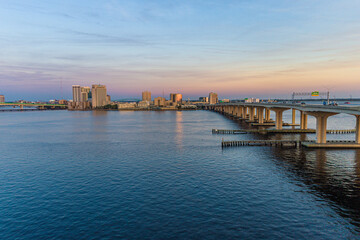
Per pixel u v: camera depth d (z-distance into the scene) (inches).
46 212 1806.1
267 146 3993.6
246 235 1494.8
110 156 3481.8
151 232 1534.2
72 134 5885.8
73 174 2672.2
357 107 3344.0
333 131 5255.9
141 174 2623.0
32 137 5467.5
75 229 1581.0
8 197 2078.0
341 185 2239.2
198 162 3063.5
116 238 1480.1
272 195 2038.6
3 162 3238.2
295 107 5029.5
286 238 1461.6
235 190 2149.4
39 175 2655.0
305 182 2322.8
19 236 1515.7
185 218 1692.9
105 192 2150.6
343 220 1651.1
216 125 7593.5
